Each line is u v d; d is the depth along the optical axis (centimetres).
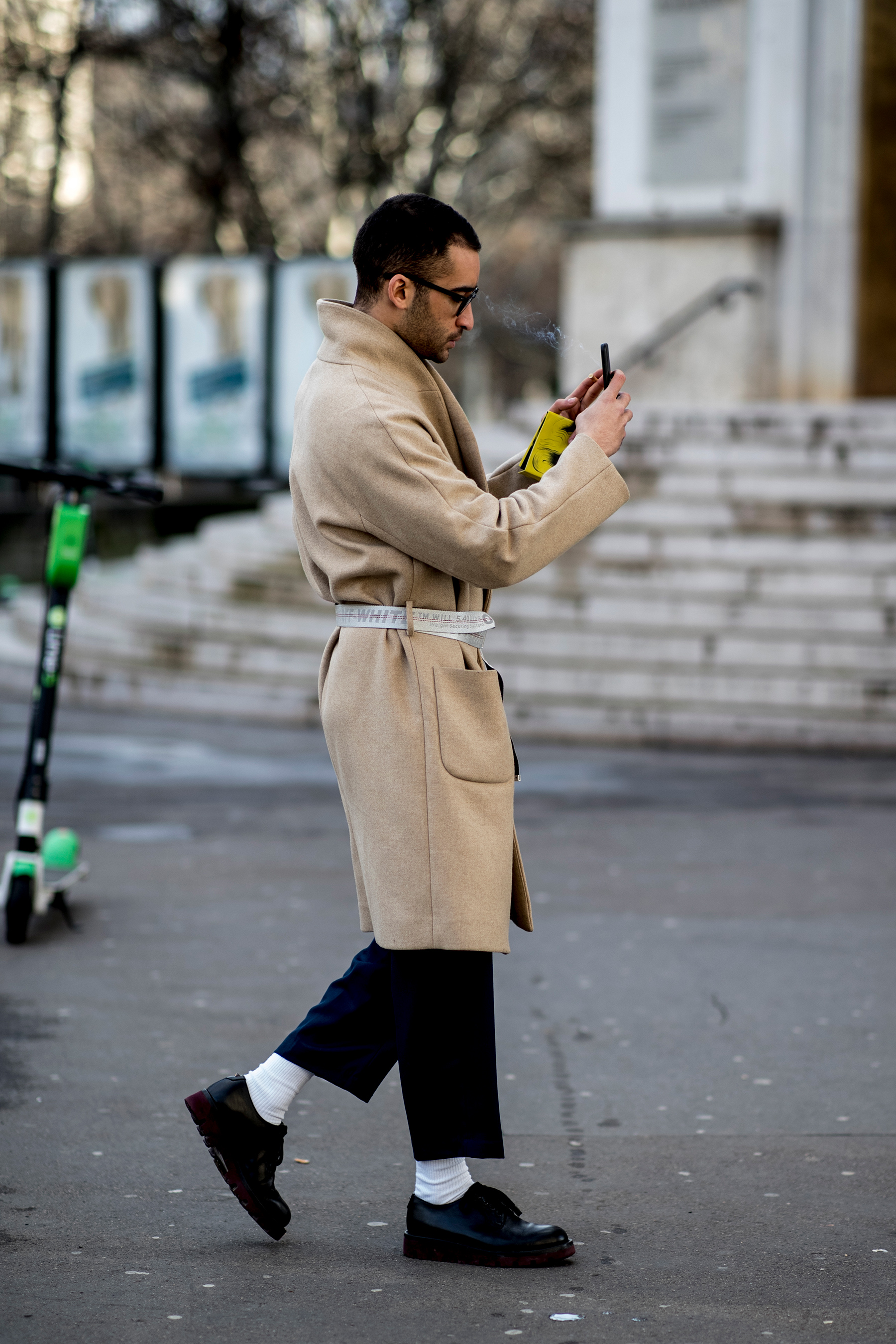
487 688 477
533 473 499
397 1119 627
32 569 3066
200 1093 493
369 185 3900
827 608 1716
